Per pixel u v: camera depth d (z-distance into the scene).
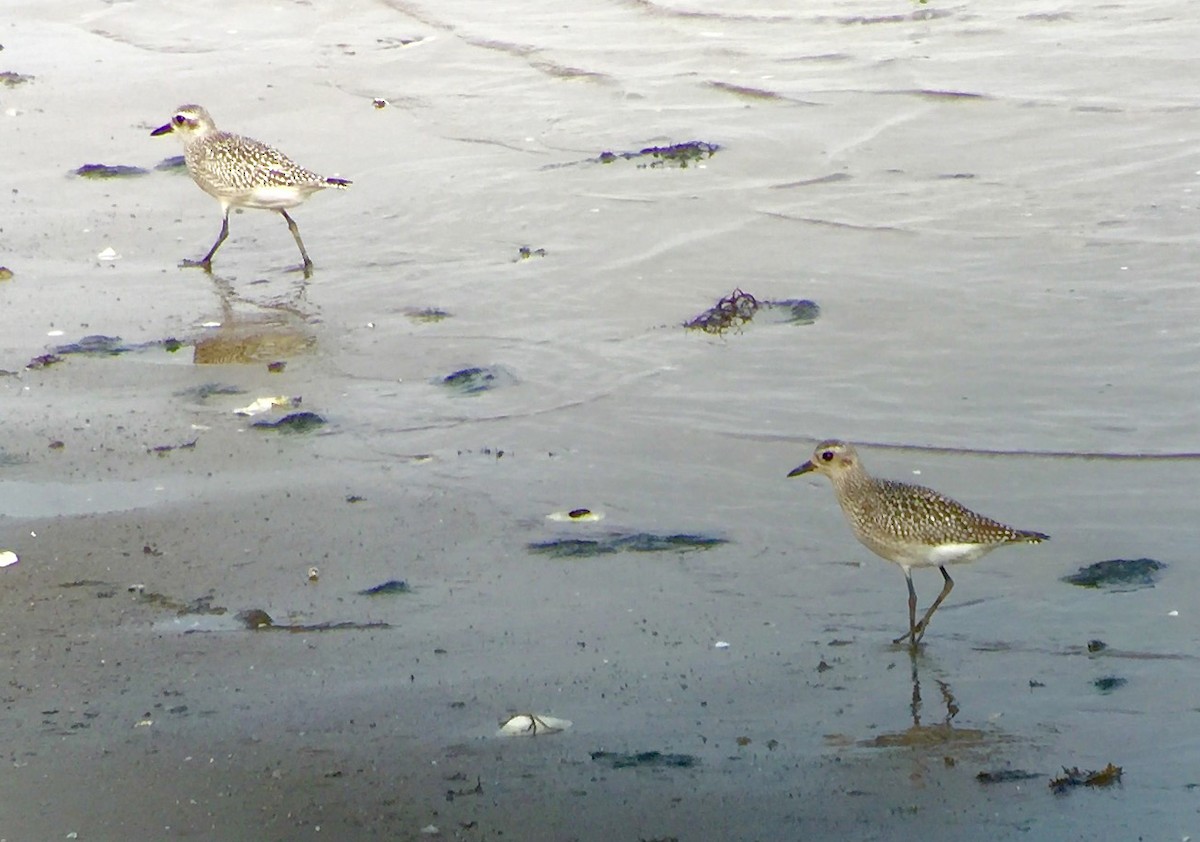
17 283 19.67
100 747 10.01
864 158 23.02
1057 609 11.61
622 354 16.95
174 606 11.95
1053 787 9.30
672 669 10.91
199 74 29.14
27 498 13.87
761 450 14.55
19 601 12.04
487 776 9.60
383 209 22.17
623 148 24.03
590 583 12.23
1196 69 25.92
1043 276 18.34
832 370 16.28
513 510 13.51
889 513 11.34
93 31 32.72
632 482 14.01
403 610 11.83
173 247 21.06
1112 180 21.27
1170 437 14.34
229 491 13.98
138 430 15.35
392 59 29.81
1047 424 14.77
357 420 15.52
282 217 22.16
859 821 9.02
